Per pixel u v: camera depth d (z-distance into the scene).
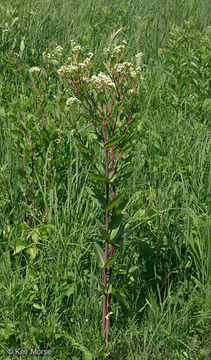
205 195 3.97
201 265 3.29
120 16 8.39
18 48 6.29
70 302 3.12
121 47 2.73
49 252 3.31
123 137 2.68
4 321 2.90
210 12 9.72
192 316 3.09
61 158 4.07
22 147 3.82
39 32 7.03
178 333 2.99
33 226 3.75
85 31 7.45
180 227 3.69
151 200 3.88
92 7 8.52
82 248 3.29
